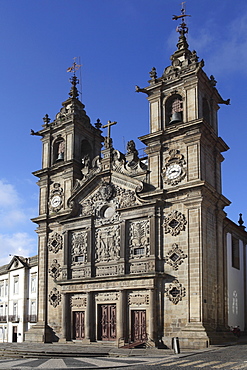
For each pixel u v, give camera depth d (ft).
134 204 138.10
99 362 94.53
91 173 153.58
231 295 142.82
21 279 200.44
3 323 208.54
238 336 138.41
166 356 100.83
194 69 135.44
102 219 145.48
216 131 145.18
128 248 136.56
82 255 148.87
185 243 125.08
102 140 178.29
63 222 154.51
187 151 130.93
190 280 121.19
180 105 139.44
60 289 152.66
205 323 118.21
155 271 126.52
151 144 139.54
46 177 167.84
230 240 148.36
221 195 134.41
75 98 175.73
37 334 150.82
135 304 130.31
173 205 130.11
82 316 144.36
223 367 78.02
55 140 171.63
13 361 100.73
